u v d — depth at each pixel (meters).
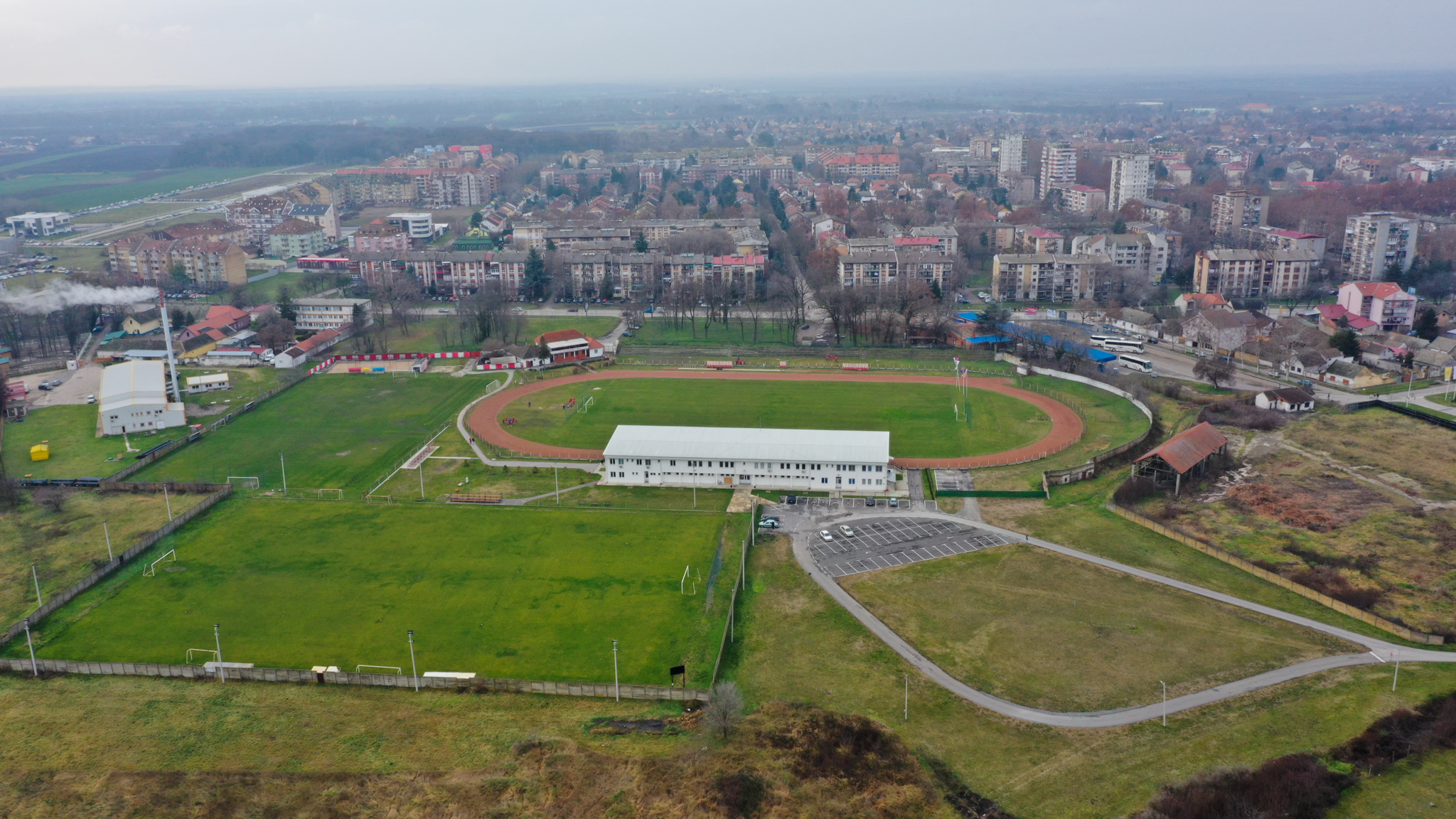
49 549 180.75
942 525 190.88
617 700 133.75
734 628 152.50
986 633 150.50
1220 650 144.75
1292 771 114.31
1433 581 163.12
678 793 114.25
